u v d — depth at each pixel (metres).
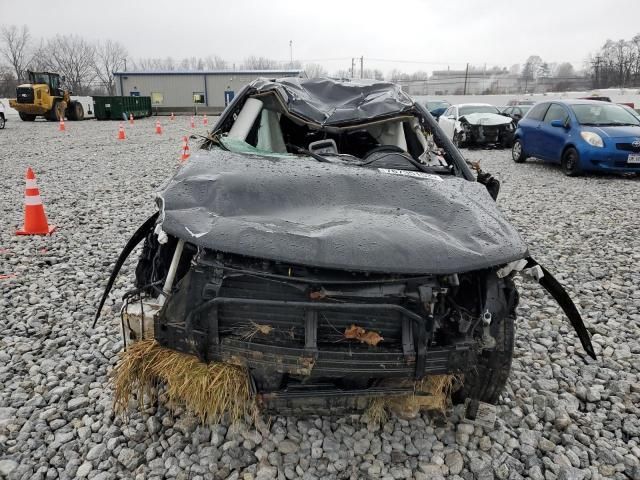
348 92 4.03
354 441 2.59
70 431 2.64
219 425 2.62
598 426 2.82
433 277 2.27
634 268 5.30
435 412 2.76
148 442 2.55
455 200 2.72
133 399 2.80
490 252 2.31
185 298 2.34
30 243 5.70
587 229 6.77
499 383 2.70
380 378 2.38
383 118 3.71
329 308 2.20
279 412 2.45
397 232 2.32
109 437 2.58
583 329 2.62
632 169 10.20
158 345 2.51
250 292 2.27
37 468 2.39
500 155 15.04
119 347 3.44
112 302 4.17
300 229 2.31
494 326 2.37
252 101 3.87
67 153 13.84
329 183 2.74
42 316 3.91
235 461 2.42
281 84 3.93
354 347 2.27
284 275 2.20
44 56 70.31
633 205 8.16
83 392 2.97
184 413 2.71
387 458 2.49
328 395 2.33
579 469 2.47
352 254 2.18
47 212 7.12
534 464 2.51
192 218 2.38
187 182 2.66
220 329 2.31
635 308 4.33
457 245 2.32
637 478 2.43
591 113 11.13
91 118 34.44
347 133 4.00
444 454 2.53
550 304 4.38
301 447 2.54
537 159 13.87
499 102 45.66
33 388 3.03
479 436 2.66
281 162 3.04
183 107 44.72
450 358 2.28
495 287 2.35
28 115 29.47
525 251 2.38
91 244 5.73
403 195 2.72
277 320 2.28
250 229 2.28
